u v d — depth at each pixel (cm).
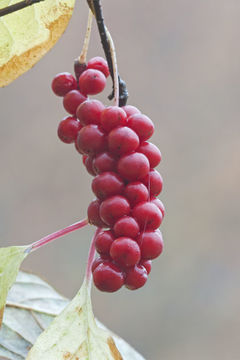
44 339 43
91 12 45
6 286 43
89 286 44
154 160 43
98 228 44
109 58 44
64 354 43
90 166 44
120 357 43
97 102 43
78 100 44
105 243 43
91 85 44
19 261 43
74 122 45
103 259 43
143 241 42
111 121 43
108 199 42
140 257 42
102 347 43
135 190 43
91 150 43
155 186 43
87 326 43
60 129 45
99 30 44
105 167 43
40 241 44
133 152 43
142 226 43
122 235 42
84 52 45
